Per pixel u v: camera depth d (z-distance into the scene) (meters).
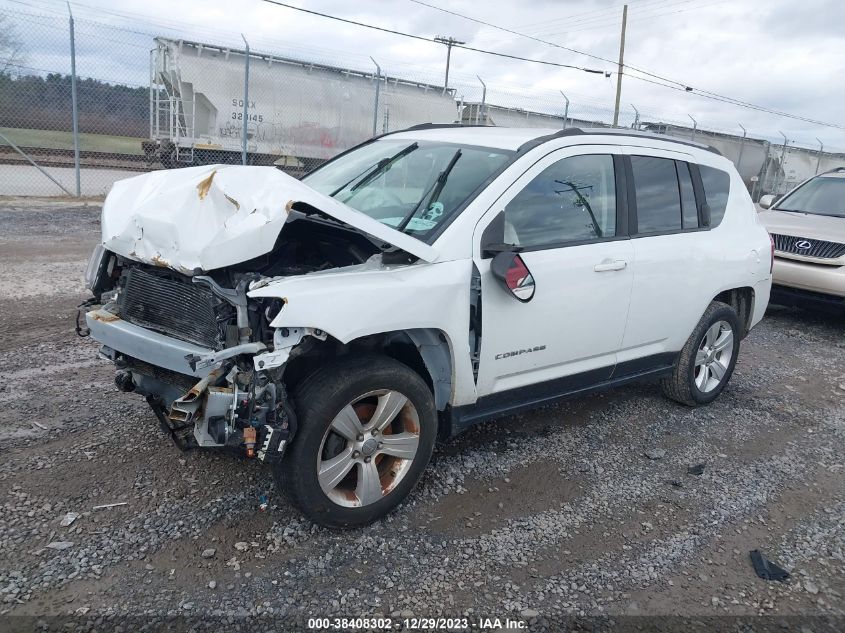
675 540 3.53
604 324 4.25
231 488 3.63
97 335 3.46
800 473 4.40
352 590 2.94
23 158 16.27
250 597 2.85
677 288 4.71
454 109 21.48
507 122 20.47
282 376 3.23
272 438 2.92
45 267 8.29
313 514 3.19
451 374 3.59
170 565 3.00
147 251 3.13
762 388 6.02
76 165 14.56
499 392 3.84
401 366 3.37
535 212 3.90
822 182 10.02
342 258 3.71
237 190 3.11
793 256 8.29
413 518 3.53
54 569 2.91
